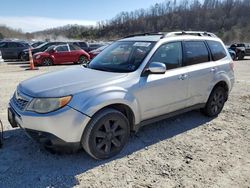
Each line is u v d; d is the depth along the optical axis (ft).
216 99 17.92
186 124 16.72
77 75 12.89
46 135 10.89
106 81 12.06
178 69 14.87
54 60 56.24
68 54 57.72
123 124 12.39
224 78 17.63
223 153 13.08
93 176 10.87
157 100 13.74
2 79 33.04
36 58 54.80
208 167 11.76
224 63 17.95
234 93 25.80
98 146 11.75
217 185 10.51
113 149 12.34
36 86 11.87
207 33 17.95
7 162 11.69
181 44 15.33
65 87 11.37
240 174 11.30
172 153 12.94
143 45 14.42
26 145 13.26
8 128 15.39
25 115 11.12
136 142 13.99
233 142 14.37
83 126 11.12
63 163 11.75
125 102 12.19
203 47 16.76
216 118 18.06
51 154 12.41
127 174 11.09
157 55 13.93
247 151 13.37
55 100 10.81
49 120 10.68
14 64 58.29
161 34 15.34
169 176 11.02
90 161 11.97
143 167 11.64
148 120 13.80
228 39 246.88
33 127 11.12
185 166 11.80
